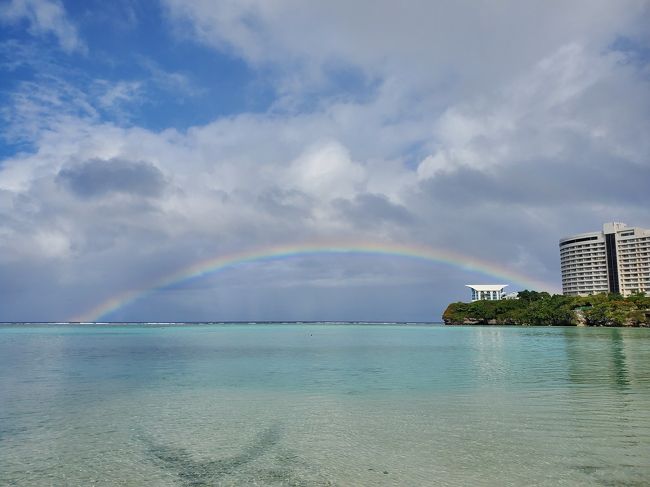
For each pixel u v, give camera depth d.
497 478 15.80
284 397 30.64
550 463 17.02
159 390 34.00
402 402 28.34
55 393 32.97
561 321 188.25
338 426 22.77
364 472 16.67
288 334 147.62
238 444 20.14
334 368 47.22
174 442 20.55
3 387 35.94
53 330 197.75
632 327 167.38
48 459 18.42
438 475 16.22
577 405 26.58
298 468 17.20
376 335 135.38
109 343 96.31
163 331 182.62
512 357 57.25
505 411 25.25
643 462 17.00
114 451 19.38
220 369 47.16
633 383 34.50
